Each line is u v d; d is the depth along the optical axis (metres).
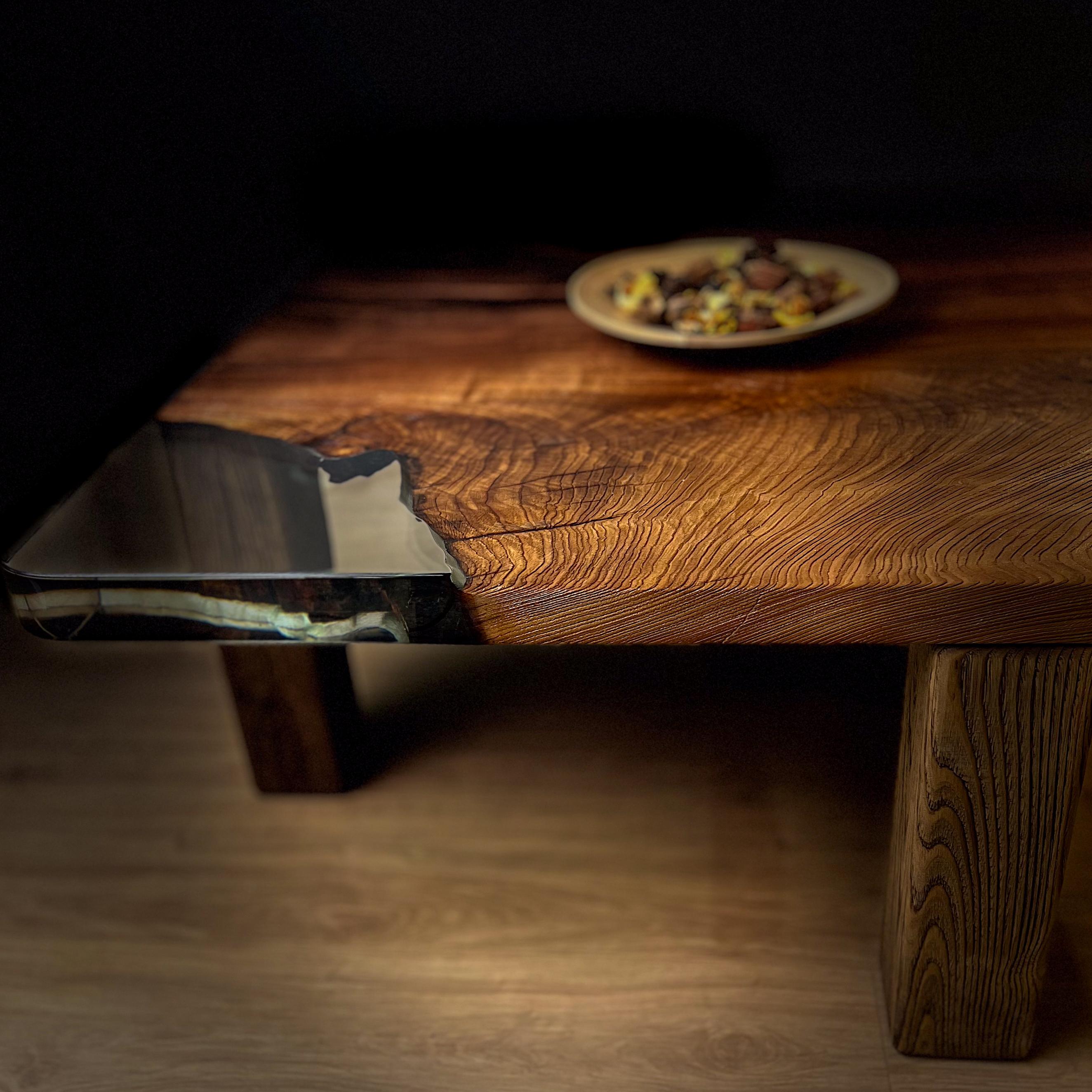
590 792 1.32
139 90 1.91
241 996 1.08
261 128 2.09
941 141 2.12
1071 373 0.96
